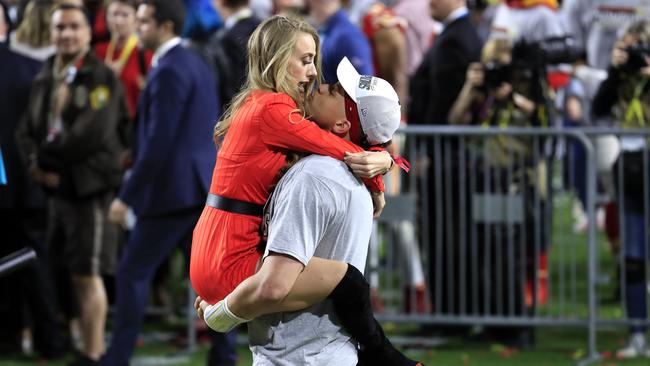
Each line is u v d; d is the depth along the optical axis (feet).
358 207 38.75
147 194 67.77
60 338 79.25
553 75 108.06
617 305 91.50
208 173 68.23
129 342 68.69
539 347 80.64
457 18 80.94
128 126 75.87
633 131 76.13
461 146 78.18
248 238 39.42
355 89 39.52
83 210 72.59
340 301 38.83
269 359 39.52
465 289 80.12
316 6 82.69
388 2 111.65
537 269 78.54
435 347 80.53
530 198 77.77
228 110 41.27
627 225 77.36
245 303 38.24
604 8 91.09
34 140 73.97
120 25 87.97
